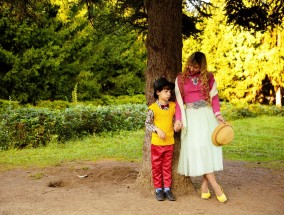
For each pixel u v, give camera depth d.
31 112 10.89
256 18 7.48
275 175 6.06
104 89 22.20
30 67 17.28
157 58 4.77
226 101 26.41
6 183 5.60
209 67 25.27
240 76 24.70
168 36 4.77
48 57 17.77
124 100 21.28
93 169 6.53
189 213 4.02
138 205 4.31
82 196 4.74
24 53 16.88
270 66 23.69
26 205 4.42
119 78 21.92
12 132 9.80
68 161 7.57
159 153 4.49
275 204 4.36
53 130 10.51
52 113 11.09
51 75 17.84
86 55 19.75
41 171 6.50
